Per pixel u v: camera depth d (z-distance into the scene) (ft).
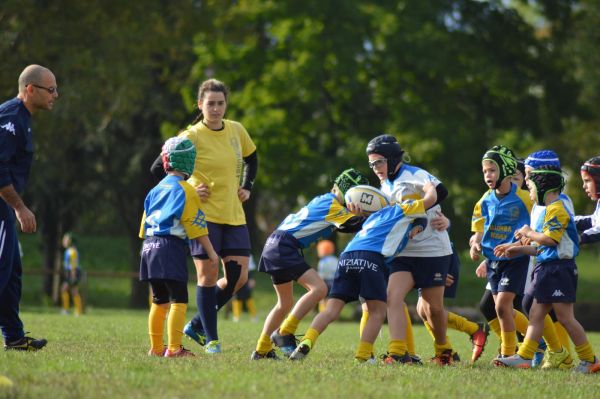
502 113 378.32
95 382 66.80
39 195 367.04
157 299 94.32
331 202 96.12
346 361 92.53
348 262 92.12
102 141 359.66
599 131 421.18
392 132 350.84
